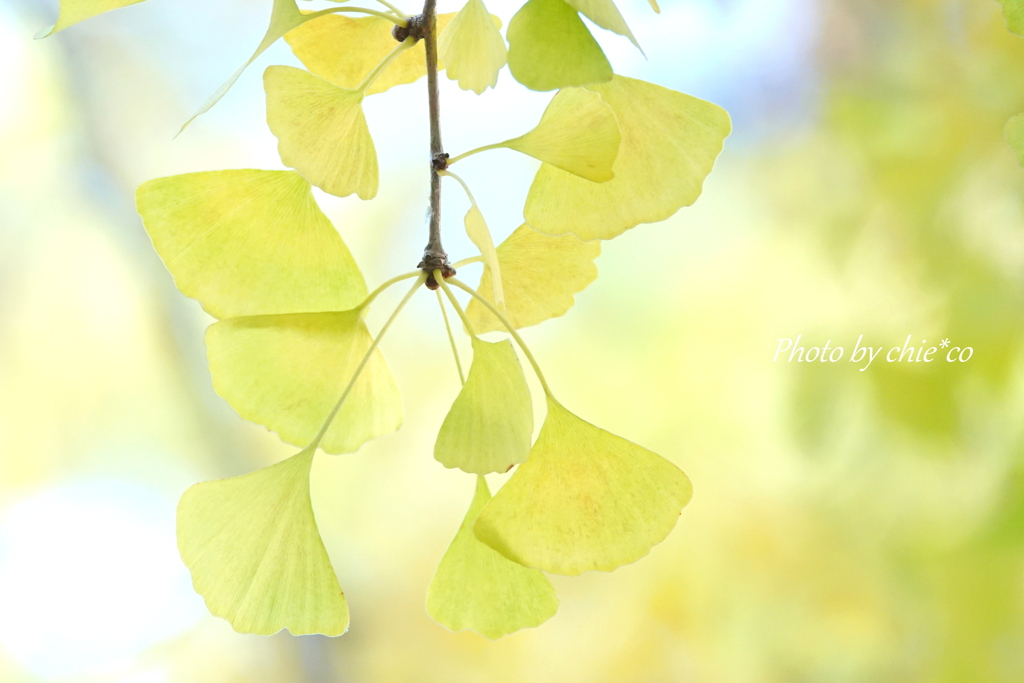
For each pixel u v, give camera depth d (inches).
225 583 28.5
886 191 58.0
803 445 60.0
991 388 52.0
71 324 120.2
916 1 60.0
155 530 125.2
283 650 121.9
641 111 28.6
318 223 29.2
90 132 116.4
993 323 52.0
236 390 28.9
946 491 58.6
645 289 96.6
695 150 28.6
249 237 29.1
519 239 30.6
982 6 56.6
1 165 112.3
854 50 70.7
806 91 80.0
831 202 64.9
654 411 94.4
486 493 29.4
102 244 120.3
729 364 88.4
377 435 29.8
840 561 78.2
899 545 62.0
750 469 87.7
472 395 28.4
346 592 124.3
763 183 84.1
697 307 92.0
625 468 28.4
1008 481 52.6
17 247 115.5
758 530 87.1
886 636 71.4
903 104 58.4
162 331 123.3
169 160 121.6
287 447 128.0
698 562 91.7
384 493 124.5
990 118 54.7
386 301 120.0
